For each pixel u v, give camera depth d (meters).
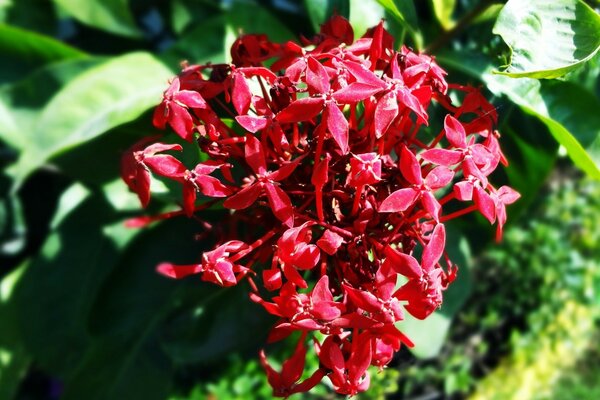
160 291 0.33
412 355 0.31
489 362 0.66
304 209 0.23
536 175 0.33
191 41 0.32
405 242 0.23
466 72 0.29
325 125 0.22
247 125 0.22
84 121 0.28
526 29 0.25
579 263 0.67
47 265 0.39
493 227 0.34
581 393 0.69
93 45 0.41
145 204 0.23
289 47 0.24
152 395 0.36
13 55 0.36
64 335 0.39
